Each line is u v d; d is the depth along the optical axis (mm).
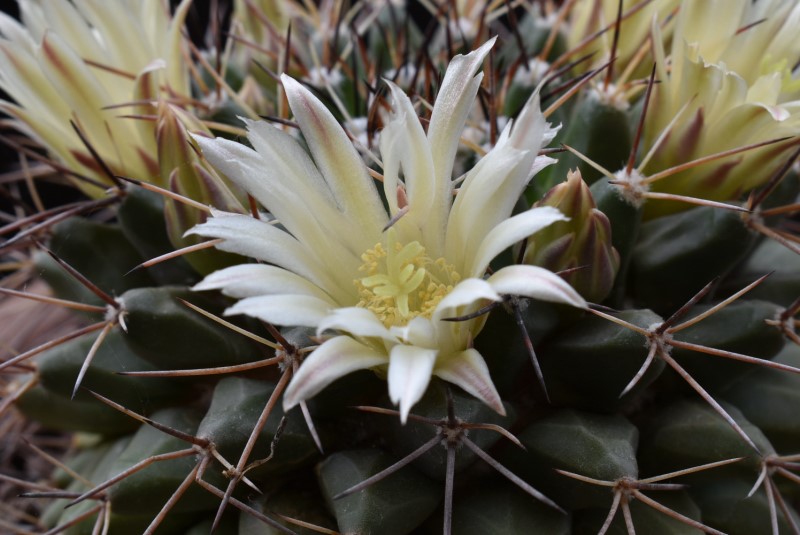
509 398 108
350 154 99
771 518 104
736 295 100
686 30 120
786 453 113
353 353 89
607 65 112
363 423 107
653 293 113
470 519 102
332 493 100
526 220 88
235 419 101
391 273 98
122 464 106
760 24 118
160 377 114
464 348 95
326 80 127
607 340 100
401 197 100
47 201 213
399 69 122
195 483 104
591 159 115
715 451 104
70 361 113
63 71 118
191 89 137
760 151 113
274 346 101
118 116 114
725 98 112
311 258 96
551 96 122
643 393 111
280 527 100
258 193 94
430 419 95
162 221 115
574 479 100
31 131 127
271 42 142
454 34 139
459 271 98
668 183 116
